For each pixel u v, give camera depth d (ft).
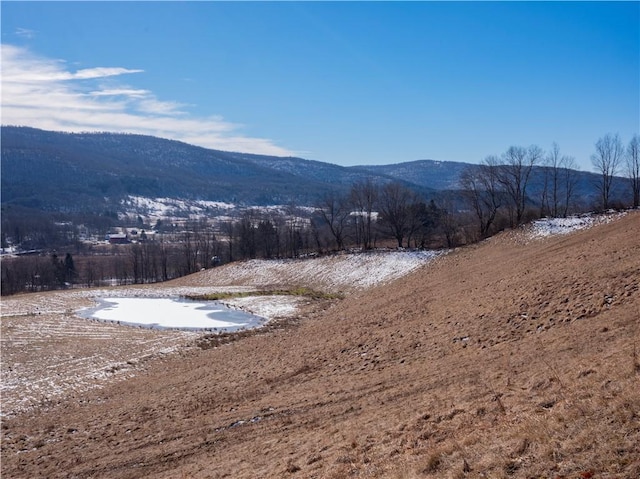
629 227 116.88
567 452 28.04
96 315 178.91
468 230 275.59
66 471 55.52
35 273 386.11
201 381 89.51
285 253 323.37
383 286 170.40
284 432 54.03
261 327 144.56
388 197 266.57
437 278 146.51
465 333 78.59
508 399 42.01
